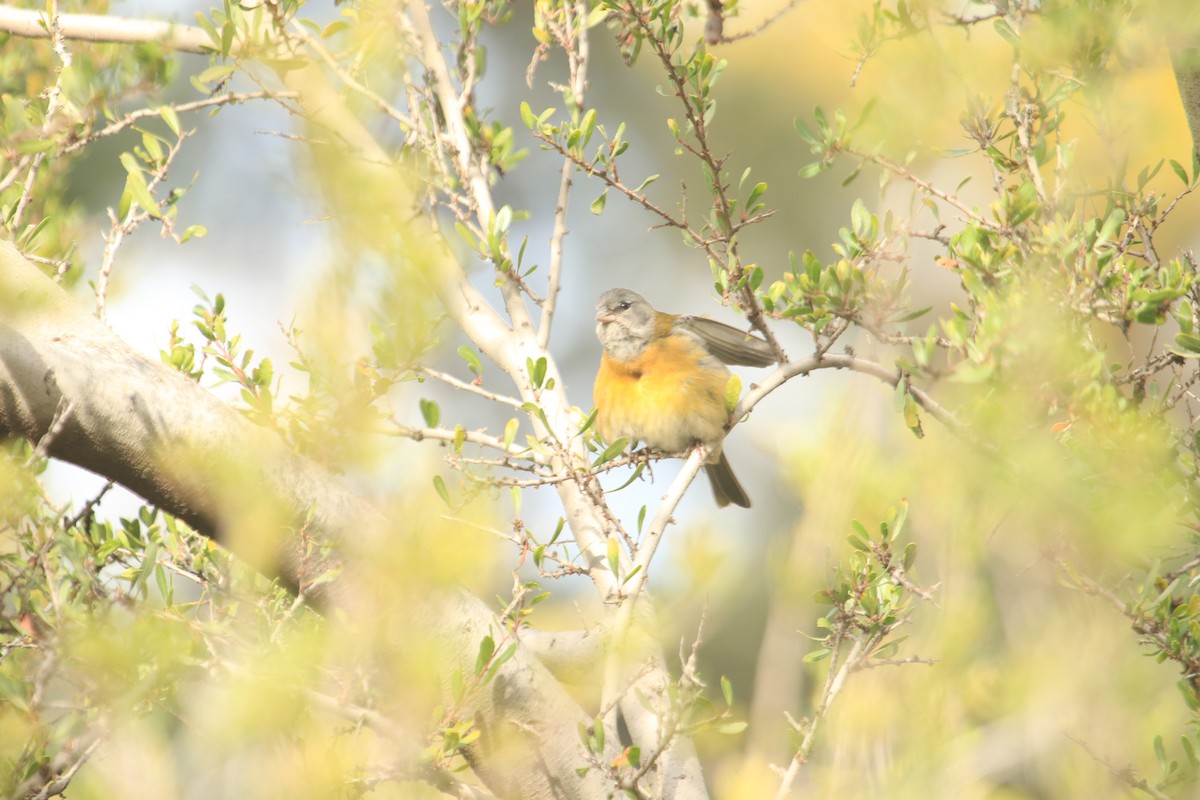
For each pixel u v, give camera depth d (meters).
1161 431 6.52
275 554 6.36
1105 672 6.68
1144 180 7.07
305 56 7.82
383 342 5.47
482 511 5.11
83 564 6.14
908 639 6.71
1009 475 6.36
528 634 7.82
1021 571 6.60
